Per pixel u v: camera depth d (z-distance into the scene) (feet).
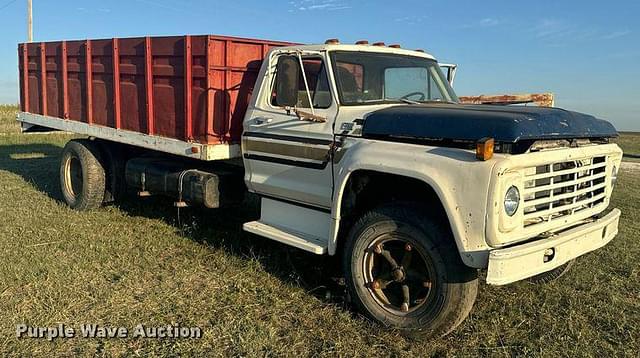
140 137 20.30
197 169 19.47
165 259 17.60
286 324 13.37
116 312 13.62
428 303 12.38
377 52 16.33
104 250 18.03
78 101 23.81
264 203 17.19
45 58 25.84
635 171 45.73
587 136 13.08
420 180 12.29
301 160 15.39
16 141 52.54
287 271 16.67
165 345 12.14
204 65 17.26
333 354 12.01
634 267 17.89
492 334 13.01
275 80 16.40
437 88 17.78
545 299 15.12
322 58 15.15
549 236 12.27
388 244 13.19
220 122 17.65
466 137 11.82
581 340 12.80
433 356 12.12
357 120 14.02
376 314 13.19
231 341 12.36
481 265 11.32
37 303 13.85
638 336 13.15
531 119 11.92
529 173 11.70
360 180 13.99
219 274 16.37
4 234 19.38
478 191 11.14
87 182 22.93
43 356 11.57
